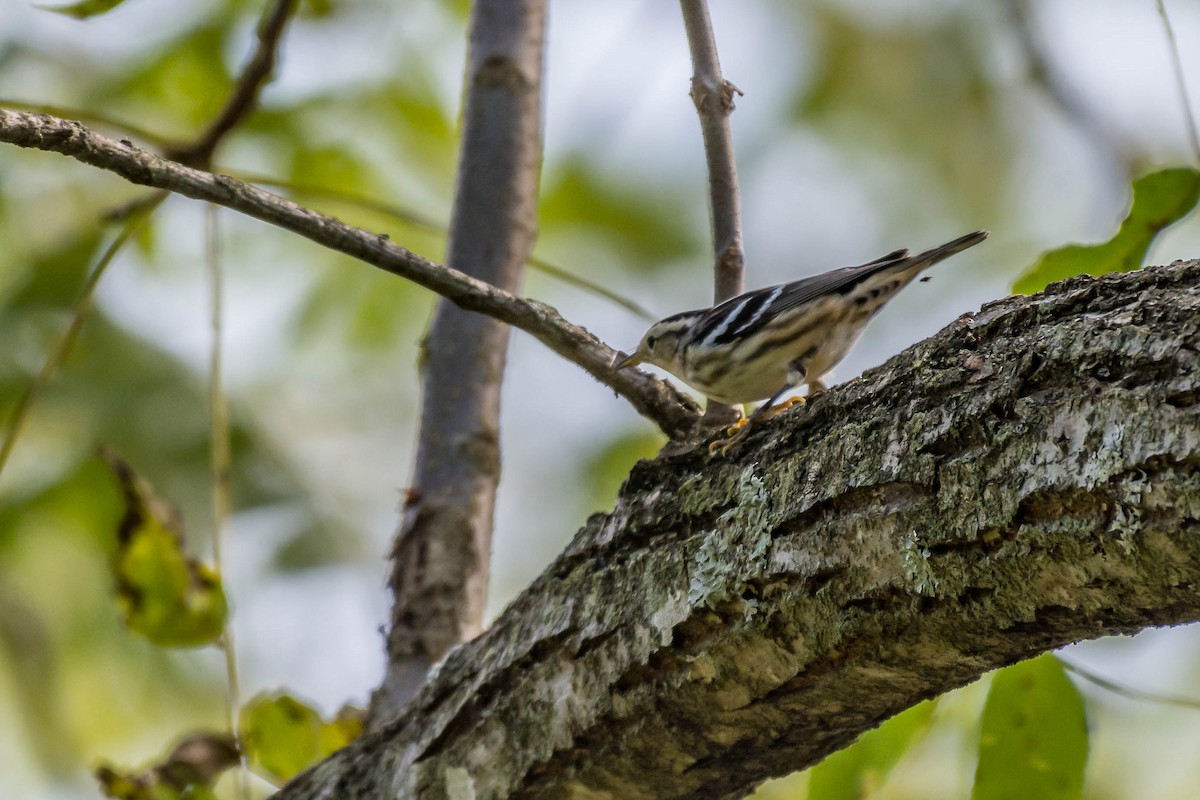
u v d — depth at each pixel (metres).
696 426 7.69
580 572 6.65
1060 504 4.87
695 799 6.83
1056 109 15.87
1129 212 7.71
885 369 5.77
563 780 6.75
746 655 5.93
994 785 7.58
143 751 14.70
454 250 10.24
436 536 9.62
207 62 14.12
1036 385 5.07
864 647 5.64
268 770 9.47
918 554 5.27
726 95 8.67
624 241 16.39
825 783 8.01
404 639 9.40
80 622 14.70
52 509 14.16
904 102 16.94
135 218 9.93
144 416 14.46
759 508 5.88
